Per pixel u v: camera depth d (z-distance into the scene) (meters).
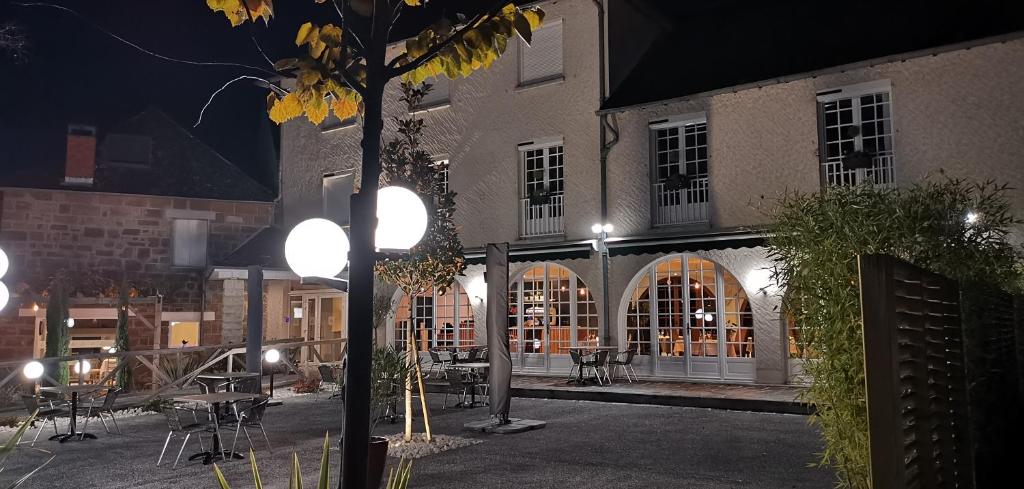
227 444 9.77
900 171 13.71
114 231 19.75
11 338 18.22
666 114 16.11
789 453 8.42
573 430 10.23
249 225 21.59
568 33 17.48
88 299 18.30
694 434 9.79
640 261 16.25
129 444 10.02
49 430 11.33
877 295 3.22
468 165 18.81
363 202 3.30
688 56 17.17
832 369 4.81
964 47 13.08
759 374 14.66
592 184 16.89
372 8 3.65
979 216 5.54
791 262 5.14
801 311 5.15
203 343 20.12
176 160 21.31
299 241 4.57
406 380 9.20
